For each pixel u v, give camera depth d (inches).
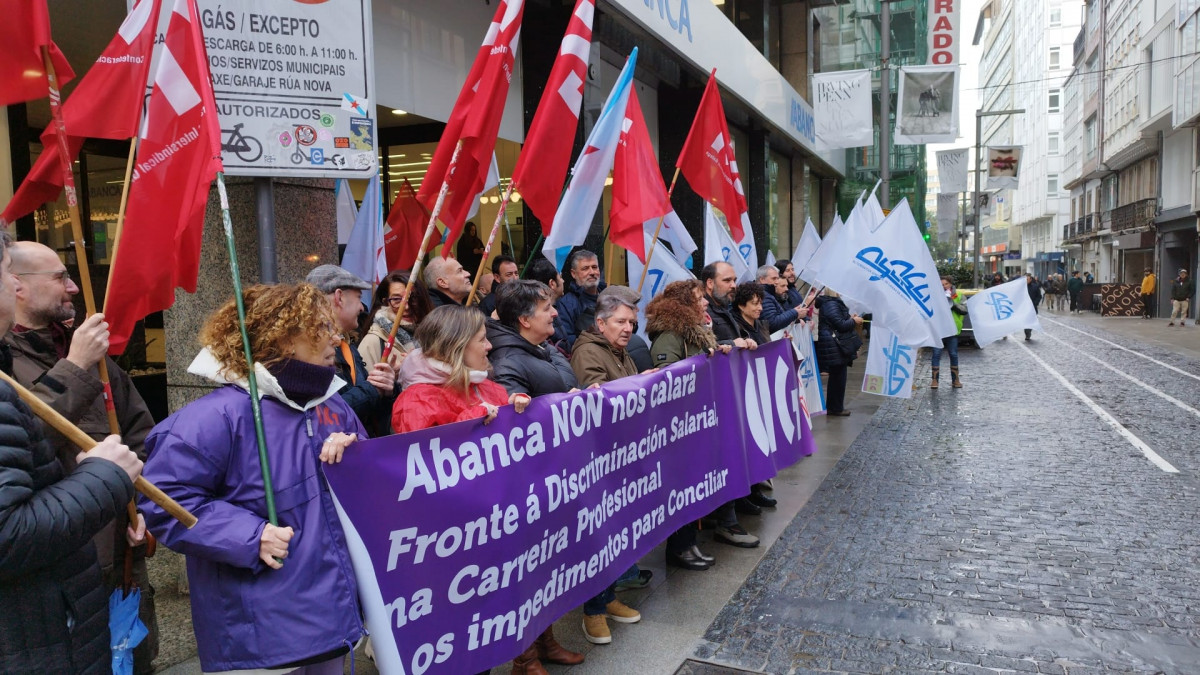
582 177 190.9
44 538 67.1
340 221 254.4
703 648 148.9
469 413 119.5
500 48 155.6
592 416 143.3
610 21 363.3
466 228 344.5
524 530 124.5
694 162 246.2
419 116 292.0
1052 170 2785.4
